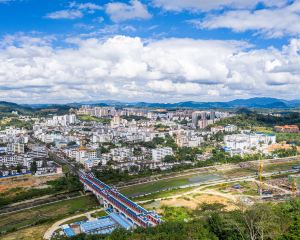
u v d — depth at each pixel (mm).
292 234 176875
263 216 194000
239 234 187500
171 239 185000
